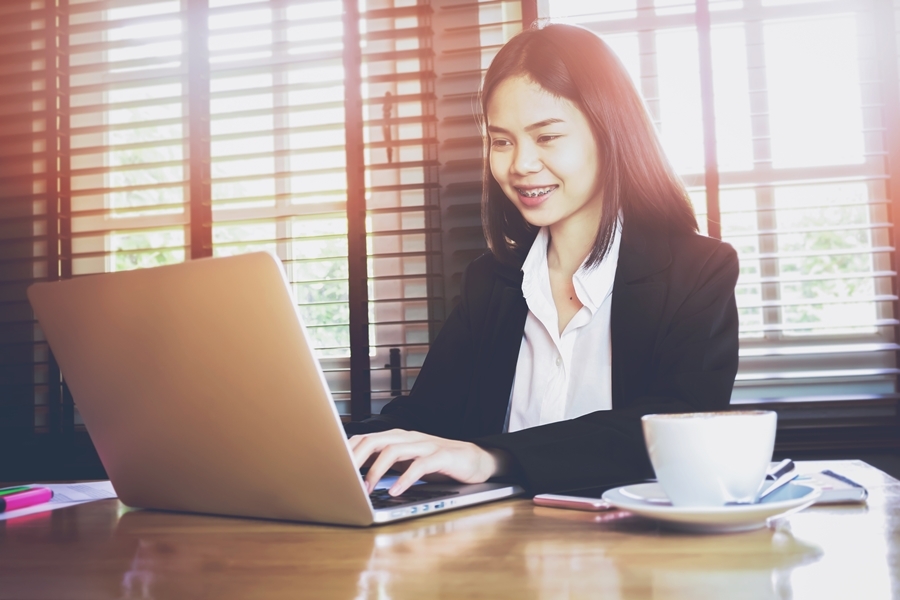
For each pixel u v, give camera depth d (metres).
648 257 1.24
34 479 2.12
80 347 0.80
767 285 1.99
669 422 0.59
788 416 1.92
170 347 0.71
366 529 0.67
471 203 2.06
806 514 0.64
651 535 0.59
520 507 0.76
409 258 2.14
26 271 2.26
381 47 2.19
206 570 0.54
